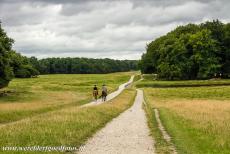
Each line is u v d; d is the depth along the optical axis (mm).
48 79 154500
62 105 47938
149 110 41844
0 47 62562
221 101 61906
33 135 19078
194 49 139250
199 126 24312
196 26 168250
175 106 48406
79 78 167500
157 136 21219
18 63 82812
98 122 27297
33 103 50312
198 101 61969
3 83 64375
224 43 147500
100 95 71688
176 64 140500
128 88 104375
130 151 16672
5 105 44562
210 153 15797
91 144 18438
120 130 23953
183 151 16609
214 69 136500
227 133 21188
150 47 174375
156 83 119875
